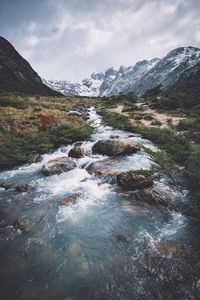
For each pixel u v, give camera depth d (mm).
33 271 6910
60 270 6895
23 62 116312
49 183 12461
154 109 39812
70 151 16422
